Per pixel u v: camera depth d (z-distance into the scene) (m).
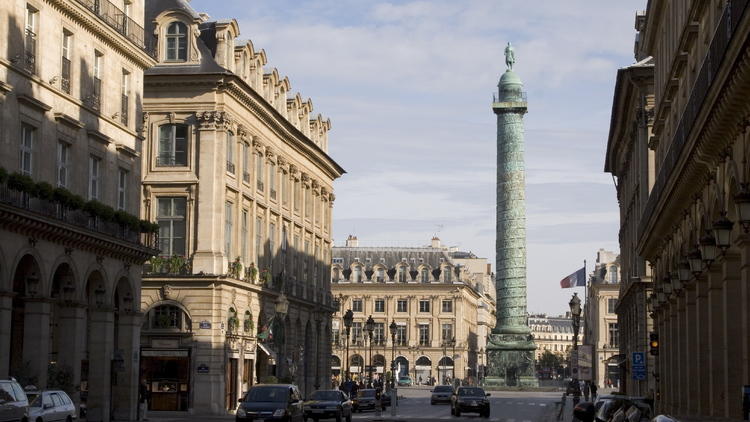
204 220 67.56
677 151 38.19
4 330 40.59
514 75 156.12
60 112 46.22
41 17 45.06
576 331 62.25
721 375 34.84
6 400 31.09
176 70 68.06
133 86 55.03
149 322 67.31
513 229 155.88
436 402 94.81
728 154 29.06
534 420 64.50
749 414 23.28
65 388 45.09
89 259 48.16
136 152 54.94
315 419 52.16
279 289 80.19
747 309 27.23
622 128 81.50
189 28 69.00
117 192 52.81
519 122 155.12
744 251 27.36
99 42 50.78
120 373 53.38
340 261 185.25
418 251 186.50
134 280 53.72
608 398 31.44
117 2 53.66
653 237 50.31
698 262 34.69
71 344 46.62
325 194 99.12
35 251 43.06
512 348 157.00
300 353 84.50
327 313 98.06
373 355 180.00
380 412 74.69
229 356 68.38
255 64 76.06
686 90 43.16
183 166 68.12
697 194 35.72
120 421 53.16
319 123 97.75
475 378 185.12
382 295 181.25
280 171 83.00
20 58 43.19
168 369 66.94
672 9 48.44
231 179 70.31
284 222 84.44
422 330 180.50
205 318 66.88
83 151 48.88
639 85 66.44
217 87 67.88
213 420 57.72
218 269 67.50
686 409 43.53
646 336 67.75
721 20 27.44
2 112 41.81
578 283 96.12
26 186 41.31
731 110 26.67
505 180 155.12
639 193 68.06
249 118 73.62
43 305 43.66
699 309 37.53
